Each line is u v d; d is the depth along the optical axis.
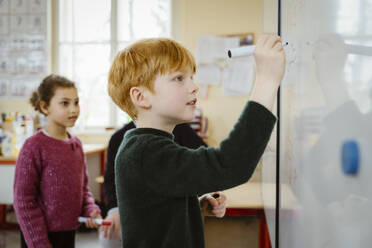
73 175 1.42
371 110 0.22
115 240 1.48
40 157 1.34
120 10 3.19
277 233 0.77
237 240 1.94
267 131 0.50
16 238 2.65
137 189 0.59
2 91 3.11
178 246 0.60
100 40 3.23
